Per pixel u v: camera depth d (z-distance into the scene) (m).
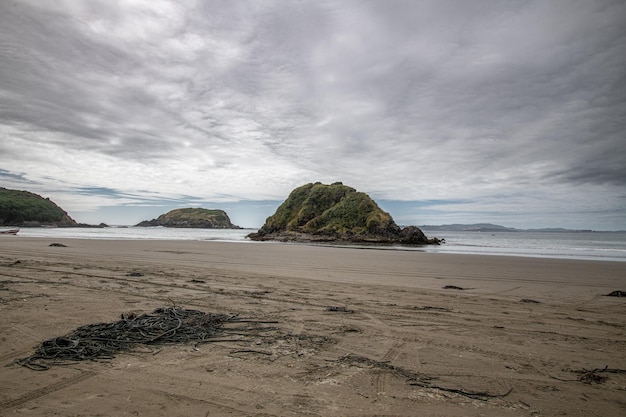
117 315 7.53
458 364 5.17
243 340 6.06
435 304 9.55
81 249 25.98
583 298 11.09
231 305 8.85
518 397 4.16
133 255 22.50
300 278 14.18
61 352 5.20
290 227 75.50
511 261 23.47
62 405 3.68
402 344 6.04
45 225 139.25
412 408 3.82
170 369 4.74
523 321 7.84
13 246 27.06
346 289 11.73
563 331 7.09
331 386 4.31
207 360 5.10
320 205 78.88
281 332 6.60
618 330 7.24
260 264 19.31
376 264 20.73
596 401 4.11
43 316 7.21
